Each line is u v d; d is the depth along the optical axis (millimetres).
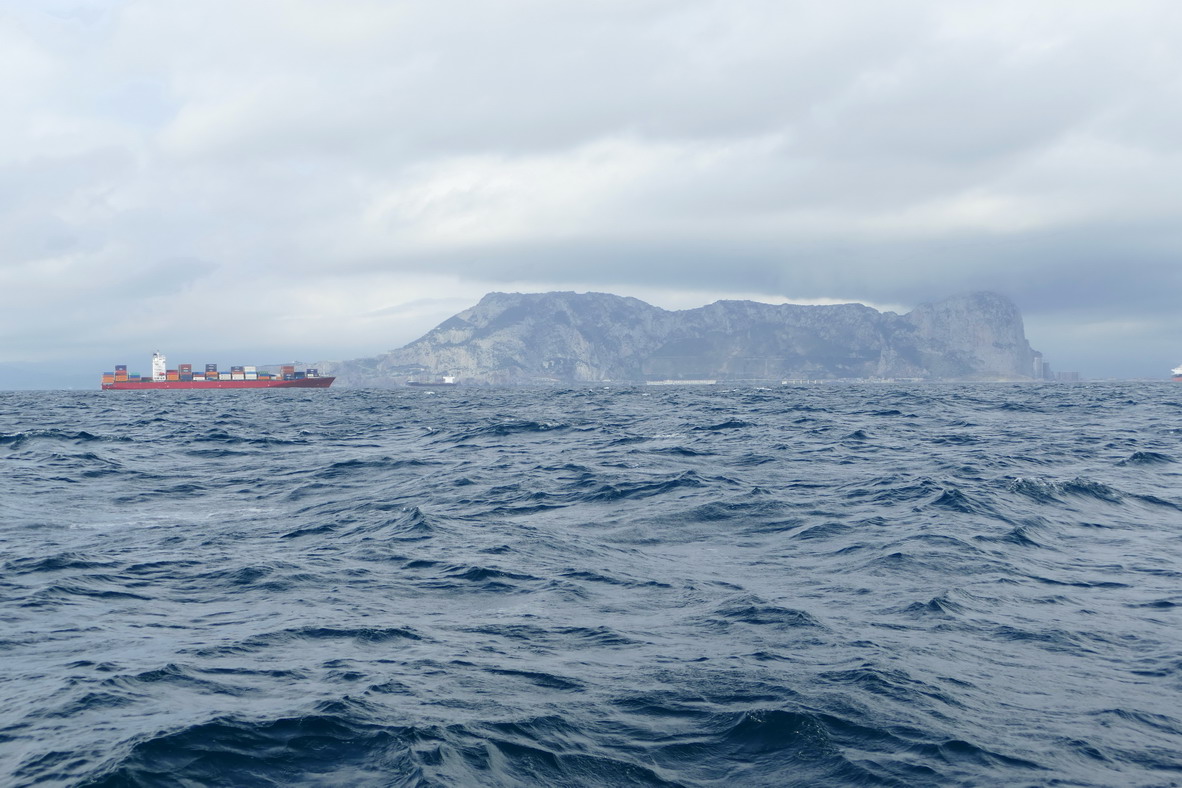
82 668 14016
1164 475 38312
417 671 13781
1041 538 24391
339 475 42281
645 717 11922
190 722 11484
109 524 29125
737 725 11641
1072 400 137875
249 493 36656
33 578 20625
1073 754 10922
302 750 10820
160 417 102000
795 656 14391
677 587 19375
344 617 17141
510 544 24109
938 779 10227
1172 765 10680
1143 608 17500
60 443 60094
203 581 20438
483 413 109750
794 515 28172
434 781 9875
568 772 10391
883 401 137250
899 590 18719
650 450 50531
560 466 42625
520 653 14734
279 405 146375
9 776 10195
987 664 14109
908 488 32562
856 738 11281
